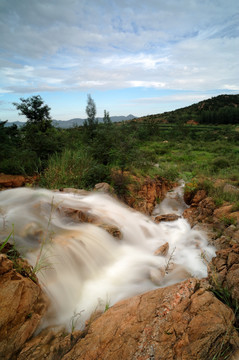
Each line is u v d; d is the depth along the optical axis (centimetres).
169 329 223
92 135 1238
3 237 342
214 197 672
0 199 520
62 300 307
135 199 731
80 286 343
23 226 392
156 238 567
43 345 232
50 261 323
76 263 360
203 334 212
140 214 641
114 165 858
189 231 591
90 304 312
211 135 4009
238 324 241
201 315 232
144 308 255
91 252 393
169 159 1639
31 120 1689
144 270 400
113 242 459
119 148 910
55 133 1166
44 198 531
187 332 217
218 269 358
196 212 682
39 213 461
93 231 446
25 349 223
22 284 242
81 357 210
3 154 789
